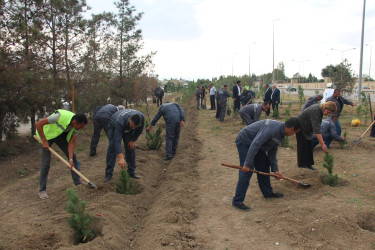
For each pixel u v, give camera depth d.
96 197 5.36
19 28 8.62
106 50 14.88
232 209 4.90
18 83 7.93
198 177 6.60
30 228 4.26
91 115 13.39
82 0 11.33
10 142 9.33
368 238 3.76
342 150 8.20
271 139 4.61
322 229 3.98
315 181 5.72
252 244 3.83
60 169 7.19
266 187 5.19
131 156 6.30
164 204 5.08
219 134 11.69
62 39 10.66
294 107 20.22
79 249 3.58
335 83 25.31
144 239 4.00
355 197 4.99
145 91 18.44
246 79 43.00
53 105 9.30
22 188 6.00
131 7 16.77
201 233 4.12
